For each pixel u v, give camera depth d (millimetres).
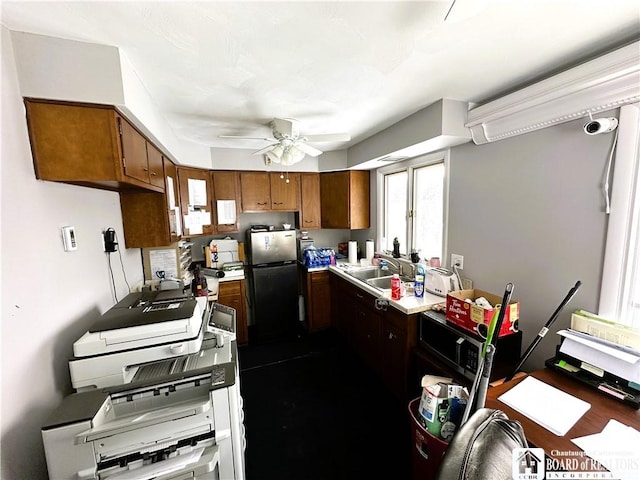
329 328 3570
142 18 1010
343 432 1894
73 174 1193
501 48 1276
